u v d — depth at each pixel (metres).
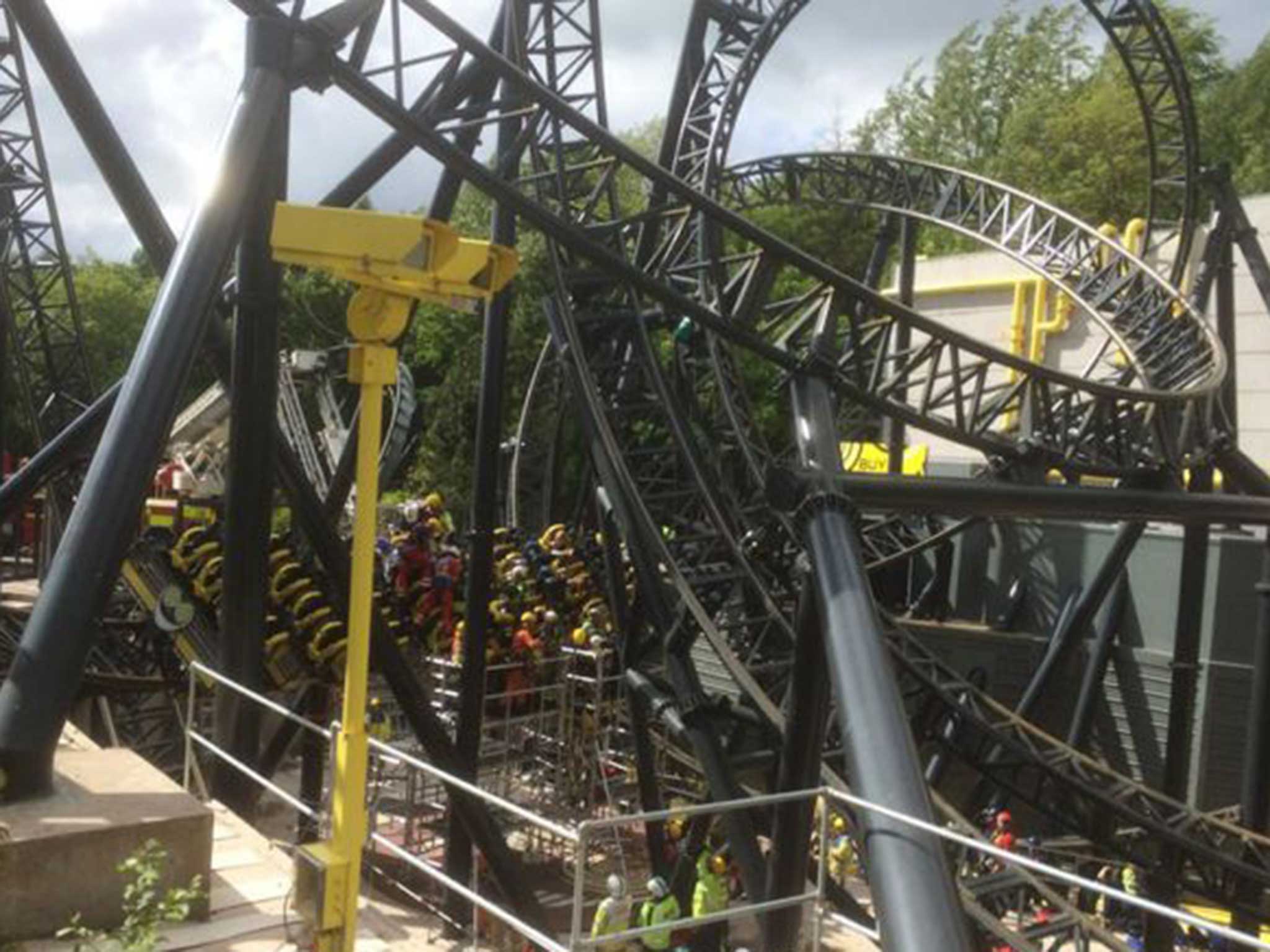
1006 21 65.56
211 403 28.52
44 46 9.55
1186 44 55.81
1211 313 28.09
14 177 26.42
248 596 9.41
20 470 10.97
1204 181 20.61
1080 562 22.41
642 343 14.91
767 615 13.36
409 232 4.99
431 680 19.11
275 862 7.12
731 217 11.58
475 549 13.54
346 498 21.78
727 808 6.09
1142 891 17.73
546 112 12.12
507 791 18.77
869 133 68.06
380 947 6.52
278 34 9.03
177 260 8.07
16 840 5.71
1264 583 16.14
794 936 9.07
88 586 6.97
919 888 6.14
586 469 26.75
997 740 14.62
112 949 5.46
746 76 19.03
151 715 19.77
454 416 49.94
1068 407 14.08
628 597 14.78
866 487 9.84
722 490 14.66
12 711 6.51
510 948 11.35
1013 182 53.38
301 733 17.28
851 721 7.43
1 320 20.61
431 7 10.02
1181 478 15.01
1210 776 19.78
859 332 12.52
